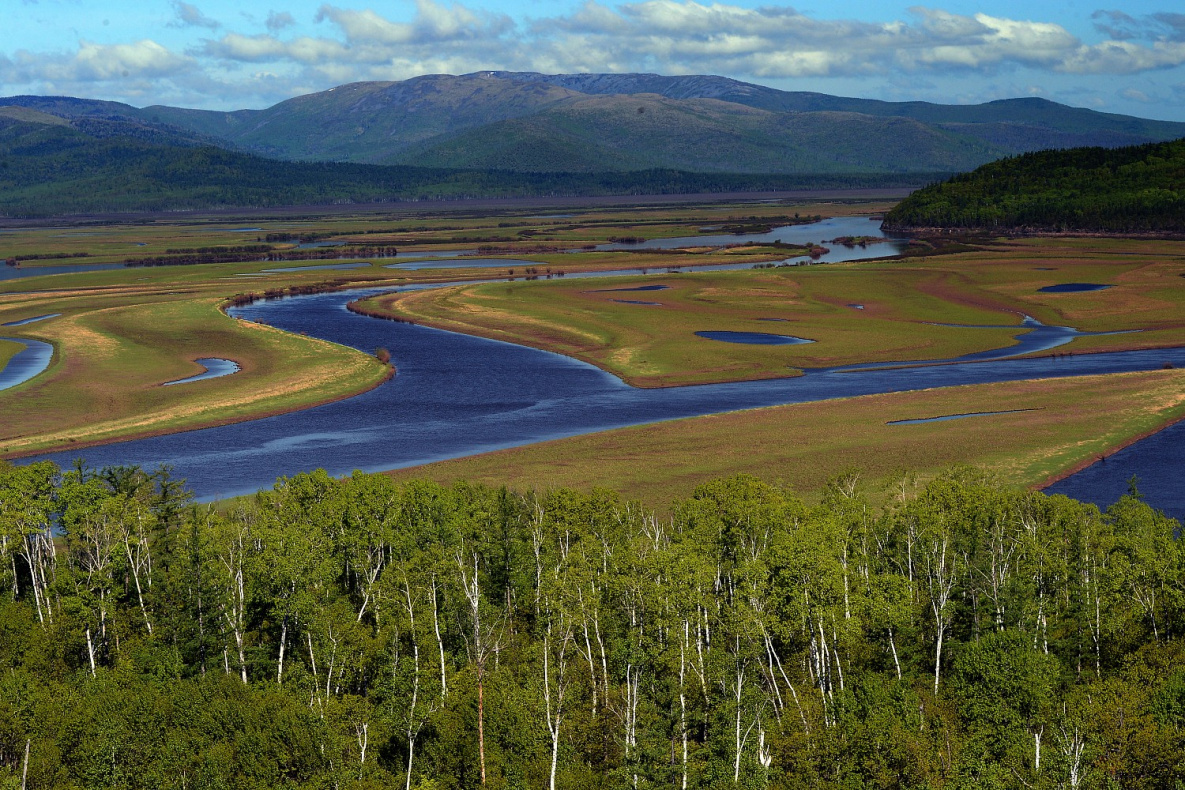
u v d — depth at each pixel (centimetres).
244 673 7825
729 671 7106
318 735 6531
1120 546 8719
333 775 6372
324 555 8888
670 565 7712
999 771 5934
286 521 9688
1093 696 6719
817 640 7606
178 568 8650
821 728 6638
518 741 6819
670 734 6712
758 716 6581
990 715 6600
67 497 9788
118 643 8619
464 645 8012
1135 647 7725
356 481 10200
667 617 7406
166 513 10319
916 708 6762
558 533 9619
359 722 6988
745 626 7156
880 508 11612
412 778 6744
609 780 6612
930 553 8588
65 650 8319
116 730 6669
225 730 6838
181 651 7969
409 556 9169
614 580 7888
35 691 7162
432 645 7825
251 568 8425
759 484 10300
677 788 6275
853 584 7938
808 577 7531
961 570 8375
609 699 7138
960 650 7525
